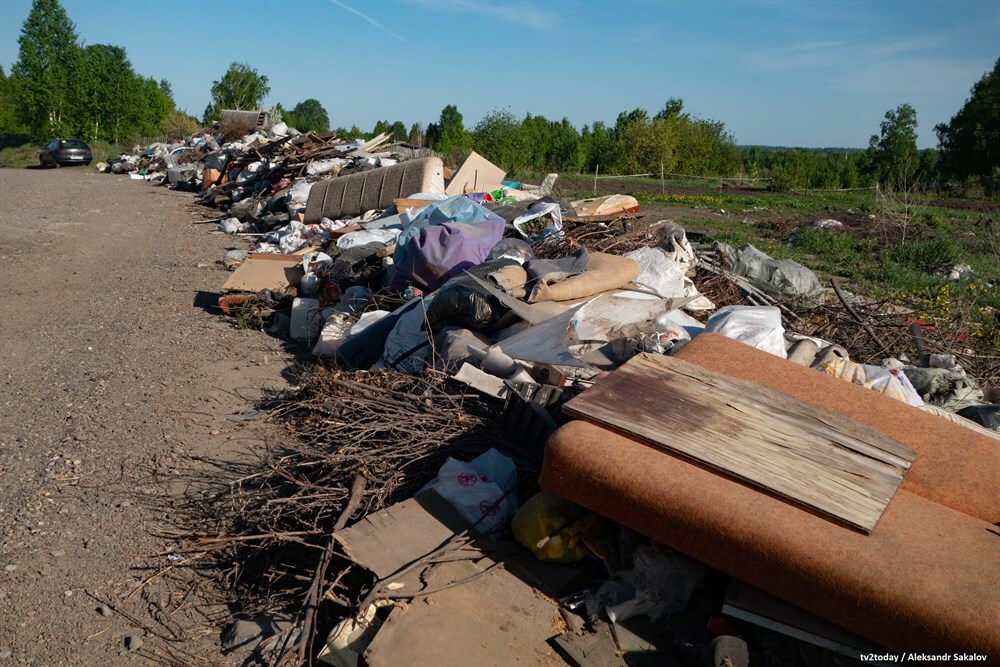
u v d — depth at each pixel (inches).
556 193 792.3
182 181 847.7
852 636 101.7
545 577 123.6
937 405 193.2
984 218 719.7
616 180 1246.3
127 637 119.0
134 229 546.3
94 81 1713.8
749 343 181.6
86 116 1717.5
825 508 107.0
